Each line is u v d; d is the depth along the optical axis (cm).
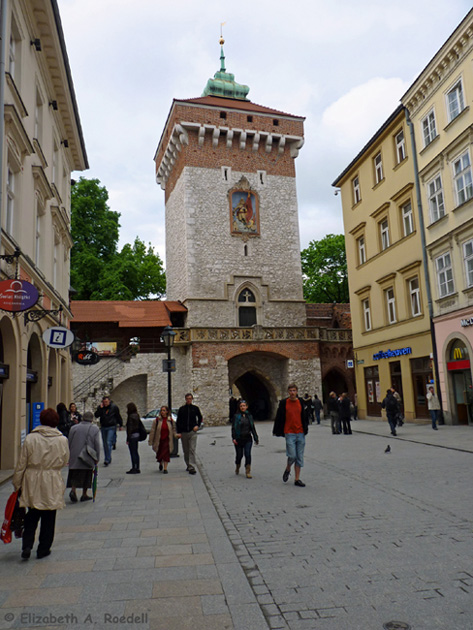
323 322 4400
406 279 2534
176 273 4075
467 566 518
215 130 3959
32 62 1448
